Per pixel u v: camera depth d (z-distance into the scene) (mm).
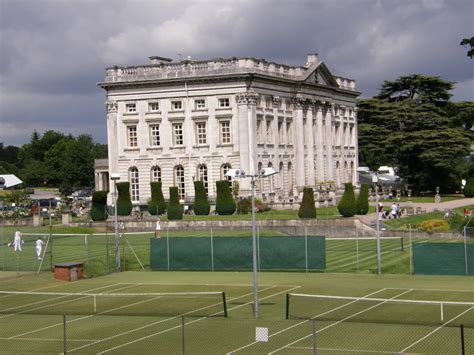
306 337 44031
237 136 130500
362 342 42438
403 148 170500
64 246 92688
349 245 89625
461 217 105375
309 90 147750
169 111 134000
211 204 130500
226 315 50844
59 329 48500
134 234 104875
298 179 144250
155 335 45719
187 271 74875
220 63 131125
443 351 39906
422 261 69500
